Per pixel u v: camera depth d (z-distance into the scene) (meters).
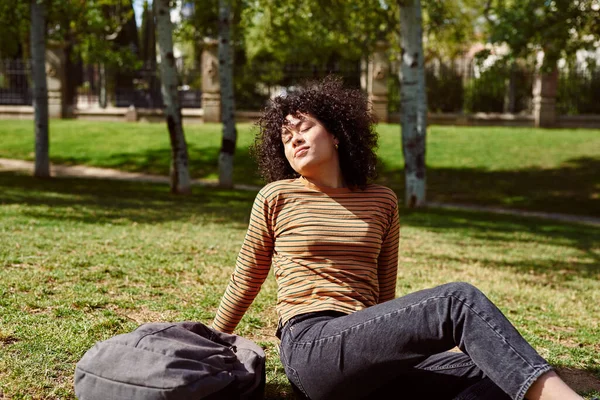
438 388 2.54
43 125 16.42
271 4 17.03
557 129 27.00
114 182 16.69
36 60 16.11
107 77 29.72
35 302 4.18
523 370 1.99
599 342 4.33
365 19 17.41
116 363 2.22
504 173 19.05
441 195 17.33
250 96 29.05
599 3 15.05
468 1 28.30
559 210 15.85
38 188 13.70
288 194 2.67
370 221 2.66
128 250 6.54
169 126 14.41
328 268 2.56
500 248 9.20
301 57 28.38
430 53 32.31
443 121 28.50
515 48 15.32
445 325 2.14
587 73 28.48
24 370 3.00
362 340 2.23
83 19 17.23
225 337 2.65
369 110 2.86
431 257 7.90
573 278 7.10
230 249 7.22
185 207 11.84
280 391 3.06
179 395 2.13
